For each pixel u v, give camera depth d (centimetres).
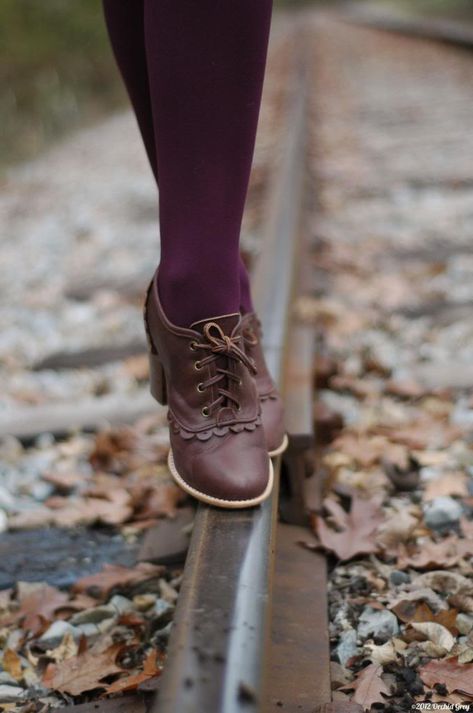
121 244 338
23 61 707
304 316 211
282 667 117
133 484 164
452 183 364
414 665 118
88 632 131
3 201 449
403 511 145
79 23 818
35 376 218
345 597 131
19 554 148
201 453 116
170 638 99
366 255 281
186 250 115
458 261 267
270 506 117
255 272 201
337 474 158
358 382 191
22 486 168
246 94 112
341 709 110
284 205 279
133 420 186
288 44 1338
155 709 92
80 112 742
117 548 149
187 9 109
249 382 118
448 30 1064
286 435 131
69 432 184
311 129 524
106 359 224
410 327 221
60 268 316
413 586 131
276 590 129
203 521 114
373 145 468
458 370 190
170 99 112
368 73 864
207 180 114
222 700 92
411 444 165
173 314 117
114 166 514
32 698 121
